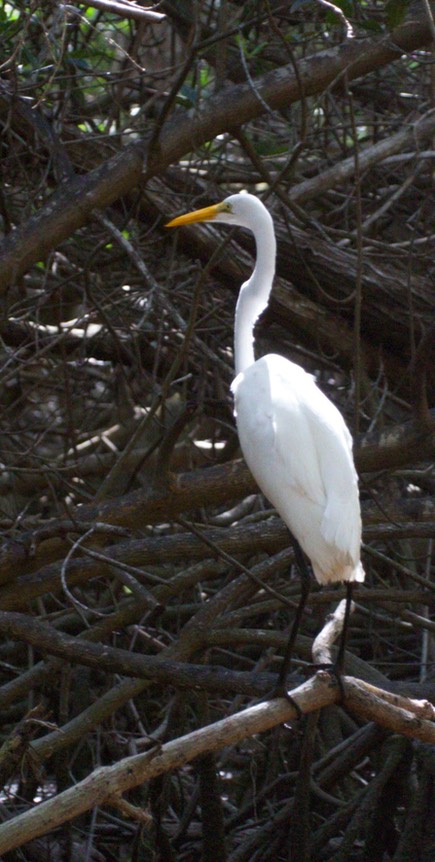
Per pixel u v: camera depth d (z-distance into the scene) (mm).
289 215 10555
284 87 8773
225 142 10930
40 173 10062
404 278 10164
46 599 10414
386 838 7715
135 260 9078
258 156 9328
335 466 6090
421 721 5598
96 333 11711
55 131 9336
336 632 6508
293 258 9992
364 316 10148
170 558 7430
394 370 10562
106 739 8961
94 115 11758
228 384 10734
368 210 12062
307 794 7234
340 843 7855
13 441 12078
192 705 10039
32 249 8359
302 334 10602
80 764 9312
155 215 10180
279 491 6223
